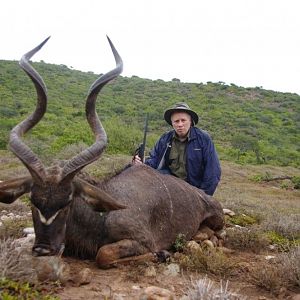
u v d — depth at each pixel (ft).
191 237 23.84
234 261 20.97
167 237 21.88
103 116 173.06
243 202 50.34
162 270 18.21
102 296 14.82
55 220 16.80
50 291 14.67
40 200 16.71
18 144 17.10
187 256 19.60
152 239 20.20
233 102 253.65
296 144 187.52
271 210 46.11
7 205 30.94
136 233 19.42
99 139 18.31
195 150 26.43
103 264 18.11
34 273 14.89
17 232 22.20
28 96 196.13
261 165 122.62
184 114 26.16
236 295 14.94
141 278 17.16
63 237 17.28
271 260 21.58
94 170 53.52
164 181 23.00
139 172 22.56
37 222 16.80
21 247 16.74
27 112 155.74
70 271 17.25
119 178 21.61
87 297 14.60
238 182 87.86
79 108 189.88
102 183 20.95
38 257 15.90
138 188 21.16
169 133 27.43
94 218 19.34
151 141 102.27
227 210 34.65
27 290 13.76
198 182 26.84
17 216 28.17
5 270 14.24
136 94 247.70
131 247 18.88
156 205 21.29
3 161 69.51
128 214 19.66
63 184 17.01
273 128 210.38
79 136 98.32
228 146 159.74
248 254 23.24
